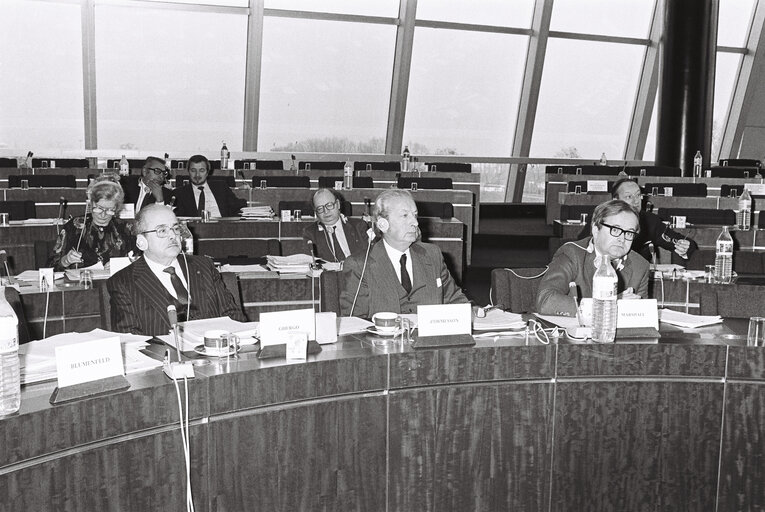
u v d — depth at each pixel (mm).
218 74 10445
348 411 2164
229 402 1989
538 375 2312
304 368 2088
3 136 9906
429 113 11422
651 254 4715
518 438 2324
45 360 1942
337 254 4863
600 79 11945
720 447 2365
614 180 8867
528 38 11492
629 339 2398
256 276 4188
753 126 12977
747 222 5980
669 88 10516
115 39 10000
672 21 10430
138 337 2303
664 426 2363
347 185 7668
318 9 10578
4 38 9633
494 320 2553
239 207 6570
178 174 8141
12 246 5289
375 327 2447
